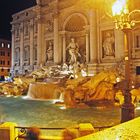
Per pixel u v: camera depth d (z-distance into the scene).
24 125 14.15
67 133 8.82
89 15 38.44
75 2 40.88
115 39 35.16
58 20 43.50
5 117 16.70
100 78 22.81
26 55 52.88
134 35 33.22
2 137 8.66
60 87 26.42
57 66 39.88
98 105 20.44
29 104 23.44
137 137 6.75
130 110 9.79
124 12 10.17
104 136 6.89
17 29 56.03
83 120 15.14
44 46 46.91
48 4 45.56
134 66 32.91
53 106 21.69
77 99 21.53
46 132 11.43
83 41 41.19
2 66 74.19
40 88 28.42
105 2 36.25
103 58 36.53
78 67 36.91
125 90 9.99
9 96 32.59
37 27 48.94
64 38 42.41
